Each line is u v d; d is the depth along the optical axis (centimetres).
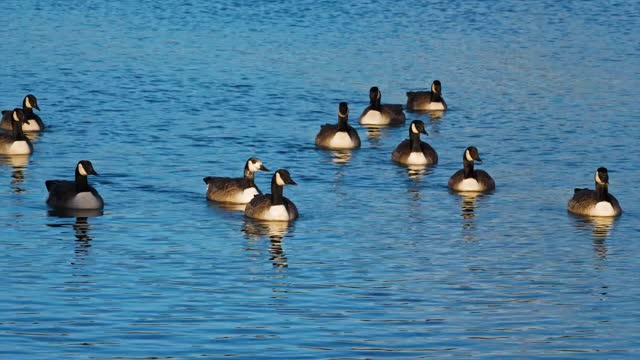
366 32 8012
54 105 5716
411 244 3656
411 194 4291
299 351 2734
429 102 5869
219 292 3162
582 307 3097
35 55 7019
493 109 5862
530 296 3180
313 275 3328
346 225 3856
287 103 5894
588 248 3638
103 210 3981
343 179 4497
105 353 2706
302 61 6981
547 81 6512
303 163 4741
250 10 8831
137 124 5325
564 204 4162
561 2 9431
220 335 2834
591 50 7462
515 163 4778
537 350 2777
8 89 6084
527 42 7725
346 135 5028
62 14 8575
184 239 3662
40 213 3928
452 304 3105
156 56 7031
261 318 2962
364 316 2995
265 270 3366
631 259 3531
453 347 2784
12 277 3253
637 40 7825
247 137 5138
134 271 3328
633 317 3023
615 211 4000
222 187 4106
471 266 3441
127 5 9006
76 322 2908
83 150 4847
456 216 3997
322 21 8431
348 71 6744
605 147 5025
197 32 7900
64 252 3497
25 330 2847
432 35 7950
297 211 3947
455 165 4775
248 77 6475
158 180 4381
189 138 5075
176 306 3039
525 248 3631
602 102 5962
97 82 6262
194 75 6494
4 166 4591
